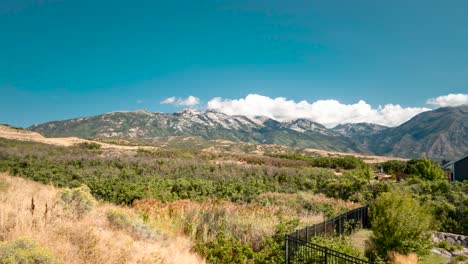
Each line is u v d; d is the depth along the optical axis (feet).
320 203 69.46
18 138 230.07
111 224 33.14
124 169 102.78
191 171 111.65
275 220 46.42
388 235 41.14
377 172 176.45
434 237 54.44
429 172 120.47
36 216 27.27
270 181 107.04
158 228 39.11
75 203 33.09
